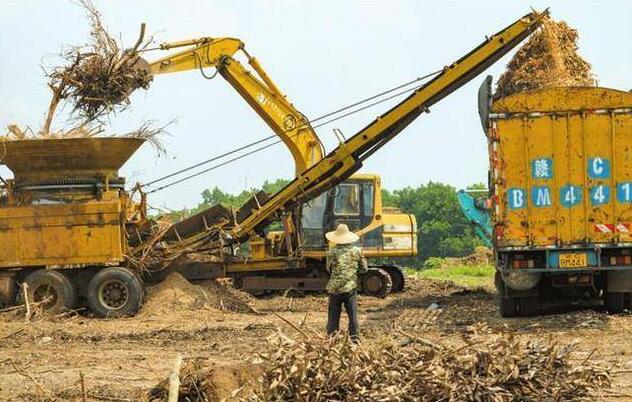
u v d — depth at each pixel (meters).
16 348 16.38
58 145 21.27
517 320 18.44
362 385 9.84
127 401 11.70
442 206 86.38
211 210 23.67
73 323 20.08
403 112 23.19
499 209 18.11
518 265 18.17
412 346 10.59
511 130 18.05
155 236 22.45
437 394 9.87
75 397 12.07
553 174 18.00
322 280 25.16
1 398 12.16
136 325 19.59
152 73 23.97
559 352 10.44
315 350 9.96
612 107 17.91
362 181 26.44
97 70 22.17
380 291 25.89
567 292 20.06
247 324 19.39
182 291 22.03
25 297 20.75
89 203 21.34
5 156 21.42
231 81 25.58
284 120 25.70
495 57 22.58
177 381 10.01
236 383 10.72
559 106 17.95
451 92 23.05
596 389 10.59
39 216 21.34
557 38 21.41
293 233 24.72
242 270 23.98
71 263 21.33
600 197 17.94
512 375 10.09
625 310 18.66
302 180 23.72
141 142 22.08
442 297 24.28
